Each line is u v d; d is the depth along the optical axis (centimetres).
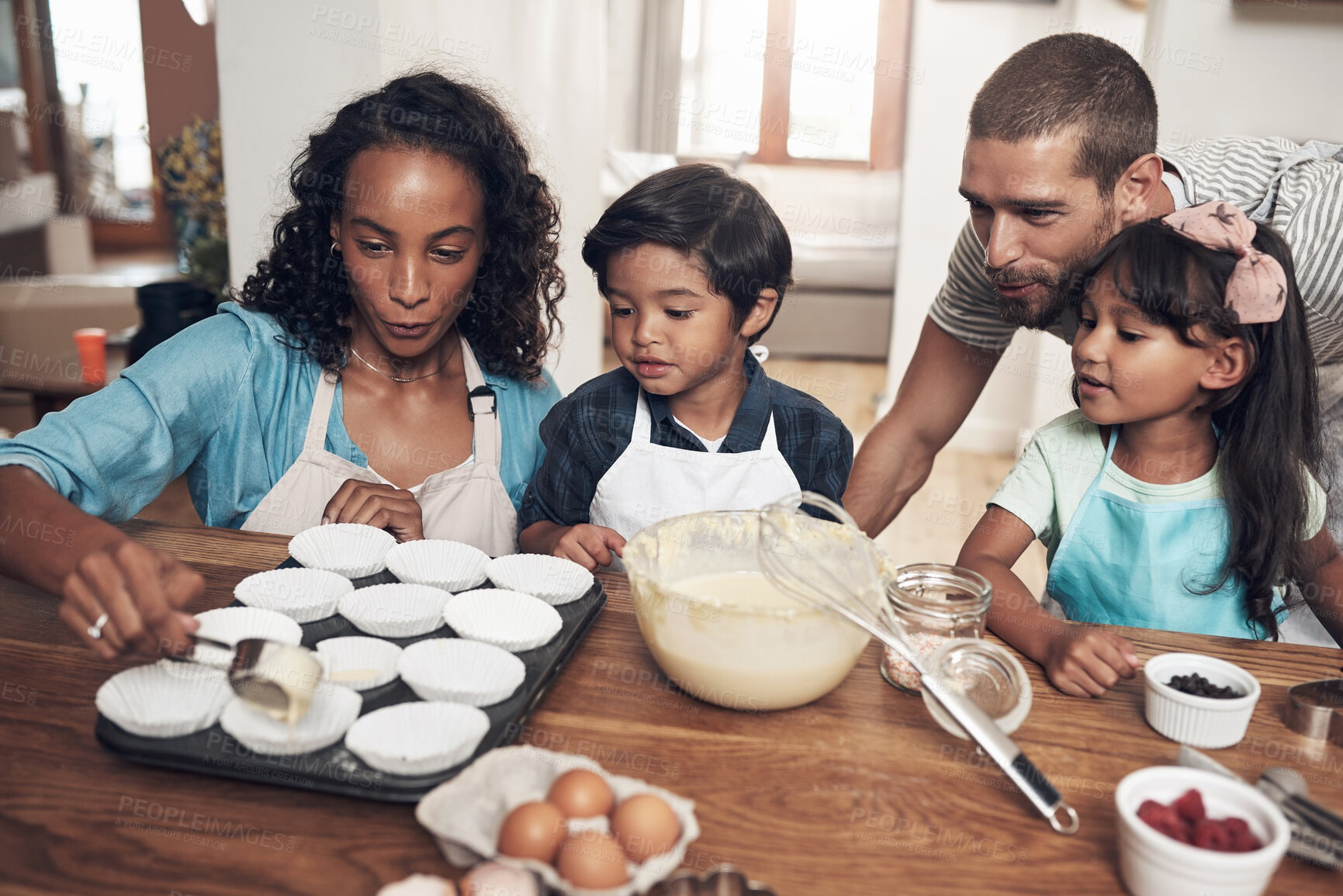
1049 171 104
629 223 101
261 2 196
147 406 105
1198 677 76
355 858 58
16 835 59
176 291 254
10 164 513
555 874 52
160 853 58
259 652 66
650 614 73
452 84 115
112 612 68
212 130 264
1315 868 60
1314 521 101
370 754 62
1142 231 94
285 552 100
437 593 84
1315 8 219
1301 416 98
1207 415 100
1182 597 105
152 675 70
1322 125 225
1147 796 60
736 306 107
